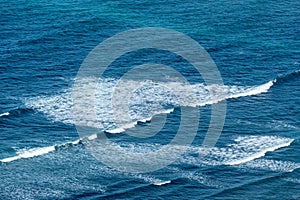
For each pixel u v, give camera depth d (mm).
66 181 161125
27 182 160125
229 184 162625
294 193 160875
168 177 163750
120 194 158000
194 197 158375
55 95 196875
